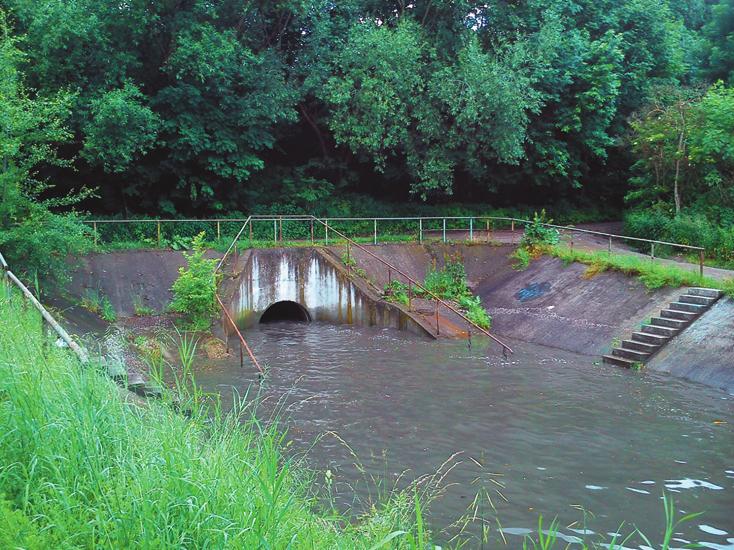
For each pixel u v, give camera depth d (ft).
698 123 89.40
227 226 88.74
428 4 96.63
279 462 33.12
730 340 49.70
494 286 81.30
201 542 14.39
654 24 115.03
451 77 91.20
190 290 62.90
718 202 88.79
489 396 46.42
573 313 66.44
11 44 57.21
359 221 99.96
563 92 106.93
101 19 77.20
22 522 13.73
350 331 72.28
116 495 15.16
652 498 30.07
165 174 88.79
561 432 38.83
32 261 54.90
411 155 96.58
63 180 86.38
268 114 86.58
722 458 34.76
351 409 43.16
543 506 29.17
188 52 77.30
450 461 34.37
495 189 111.04
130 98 74.49
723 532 26.91
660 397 45.70
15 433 17.29
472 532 26.43
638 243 88.43
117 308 66.18
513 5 100.32
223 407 42.14
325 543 17.11
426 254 86.38
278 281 76.69
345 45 92.94
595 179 123.24
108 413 18.72
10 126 53.57
